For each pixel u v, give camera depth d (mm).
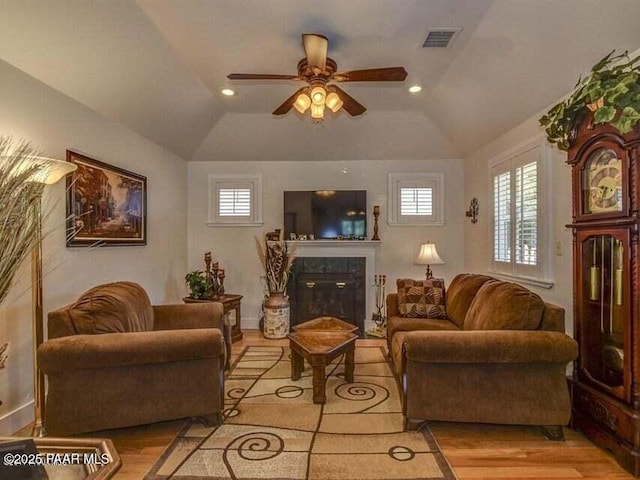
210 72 3529
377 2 2459
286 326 4906
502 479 1979
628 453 2023
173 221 4988
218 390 2504
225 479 1974
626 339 2080
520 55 2867
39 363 2156
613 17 2211
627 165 2053
